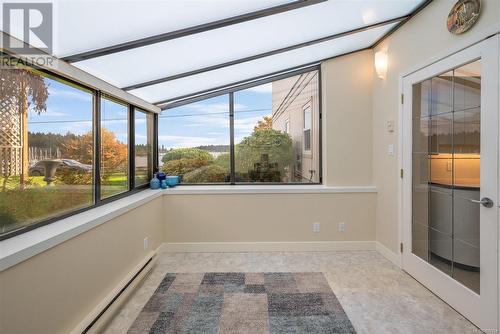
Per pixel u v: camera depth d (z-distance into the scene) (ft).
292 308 6.70
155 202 9.80
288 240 10.69
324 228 10.66
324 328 5.96
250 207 10.66
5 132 4.63
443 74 6.91
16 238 4.57
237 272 8.77
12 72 4.76
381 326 6.00
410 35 8.15
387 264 9.30
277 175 11.78
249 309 6.68
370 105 10.76
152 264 8.77
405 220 8.61
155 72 8.03
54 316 4.76
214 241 10.70
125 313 6.54
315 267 9.11
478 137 5.86
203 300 7.09
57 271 4.84
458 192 6.47
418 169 8.02
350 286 7.78
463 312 6.27
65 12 4.50
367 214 10.65
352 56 10.73
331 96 10.78
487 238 5.62
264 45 8.21
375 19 7.99
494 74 5.42
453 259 6.66
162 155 11.89
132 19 5.25
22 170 4.99
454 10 6.39
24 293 4.15
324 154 11.12
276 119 11.78
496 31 5.34
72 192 6.39
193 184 11.71
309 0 6.26
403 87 8.58
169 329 5.96
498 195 5.36
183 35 6.37
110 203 7.68
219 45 7.47
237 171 11.84
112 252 6.74
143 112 10.74
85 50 5.82
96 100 7.33
